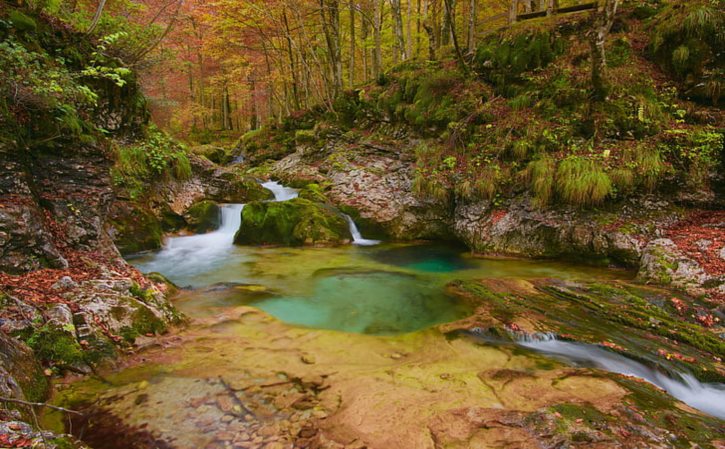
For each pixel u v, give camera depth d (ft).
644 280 23.48
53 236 20.89
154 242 35.37
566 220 30.68
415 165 43.70
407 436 10.26
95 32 30.50
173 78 85.25
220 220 42.22
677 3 34.06
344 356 15.33
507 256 33.35
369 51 89.97
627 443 9.85
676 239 25.25
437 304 22.27
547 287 23.48
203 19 58.13
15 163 19.27
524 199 33.32
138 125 37.22
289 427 10.60
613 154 29.55
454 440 10.09
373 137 51.44
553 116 34.01
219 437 10.14
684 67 31.32
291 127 65.87
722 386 14.16
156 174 39.32
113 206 33.32
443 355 15.51
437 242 40.40
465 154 38.55
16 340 11.75
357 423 10.80
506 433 10.31
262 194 47.80
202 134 95.96
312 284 26.21
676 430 10.52
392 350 16.08
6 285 15.10
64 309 14.14
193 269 30.01
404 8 73.87
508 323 18.20
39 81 19.06
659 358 15.40
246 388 12.54
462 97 42.09
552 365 14.70
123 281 18.22
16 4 24.00
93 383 12.44
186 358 14.52
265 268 30.50
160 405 11.43
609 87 31.42
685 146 28.12
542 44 38.32
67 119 22.75
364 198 44.50
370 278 27.71
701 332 17.06
